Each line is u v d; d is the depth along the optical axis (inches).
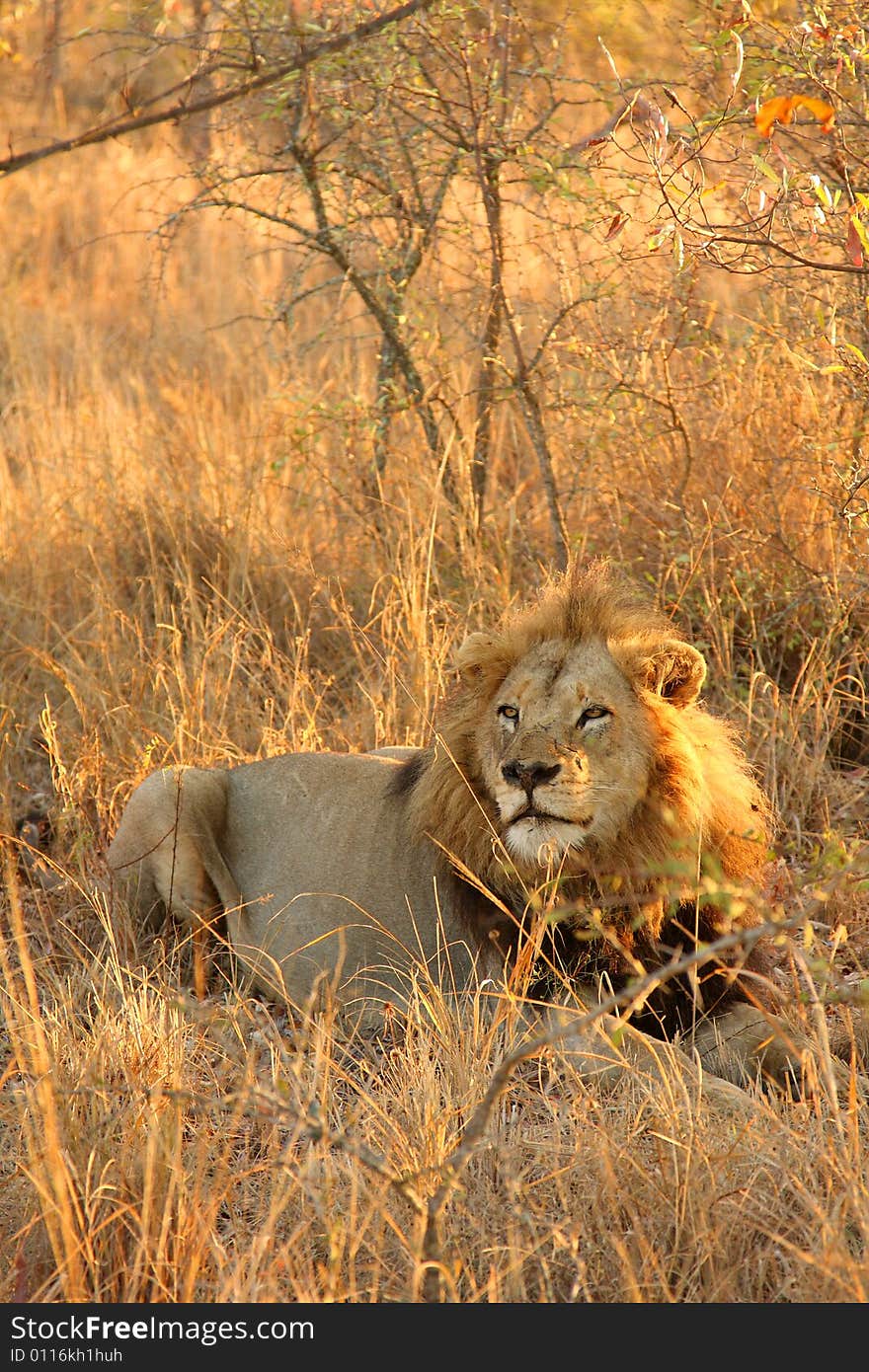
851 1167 259.9
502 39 498.6
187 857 393.1
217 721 482.3
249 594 559.5
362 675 514.0
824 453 472.7
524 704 326.0
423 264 616.7
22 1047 322.7
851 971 365.4
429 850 361.7
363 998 364.8
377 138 519.8
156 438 653.9
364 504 570.3
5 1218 278.1
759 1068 315.6
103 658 513.0
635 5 512.1
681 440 508.1
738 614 490.3
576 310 540.4
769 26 417.4
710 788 335.6
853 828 425.1
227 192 563.5
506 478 592.1
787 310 500.4
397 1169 277.7
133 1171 275.4
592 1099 293.3
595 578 350.6
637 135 367.6
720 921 331.9
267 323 781.9
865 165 422.3
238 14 481.1
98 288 930.1
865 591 461.1
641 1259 256.7
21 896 419.2
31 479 632.4
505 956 344.2
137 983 373.4
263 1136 305.9
